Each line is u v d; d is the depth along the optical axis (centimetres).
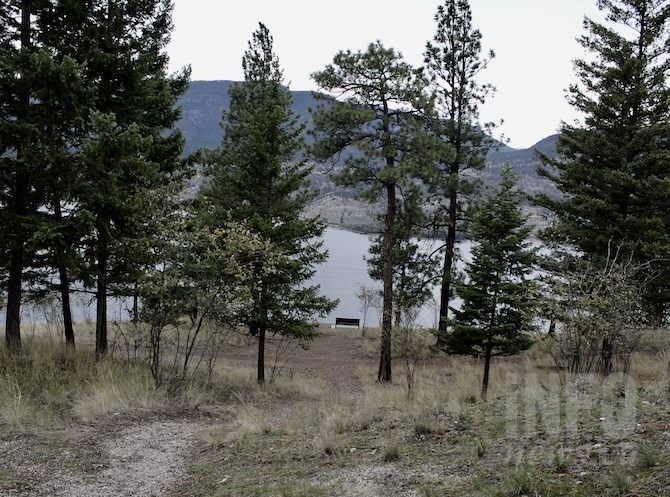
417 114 1856
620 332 1185
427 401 1035
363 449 750
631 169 1697
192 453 810
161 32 1467
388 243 1905
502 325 1550
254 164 1650
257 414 1066
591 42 1831
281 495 582
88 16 1266
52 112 1170
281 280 1639
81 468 700
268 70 2569
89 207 1177
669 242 1681
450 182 2122
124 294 1423
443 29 2377
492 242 1631
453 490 535
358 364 2381
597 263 1678
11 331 1256
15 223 1152
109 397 1028
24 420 862
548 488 480
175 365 1387
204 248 1300
